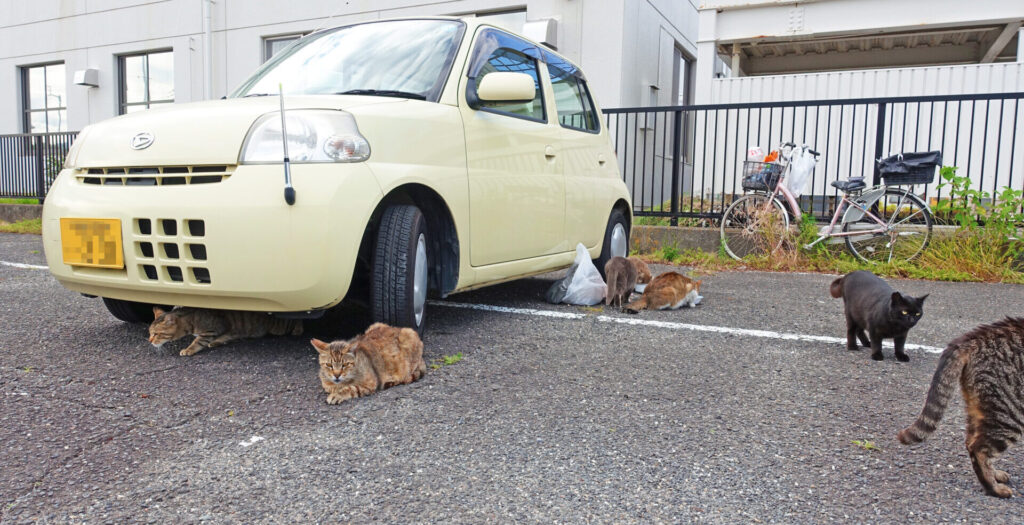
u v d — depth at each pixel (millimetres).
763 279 5984
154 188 2896
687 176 11844
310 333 3660
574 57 9758
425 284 3400
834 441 2367
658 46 10844
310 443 2273
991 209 6336
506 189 3891
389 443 2281
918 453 2283
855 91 8492
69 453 2166
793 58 12352
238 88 3971
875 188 6539
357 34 4102
